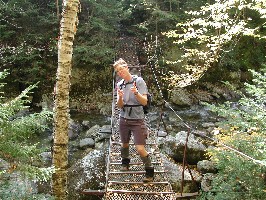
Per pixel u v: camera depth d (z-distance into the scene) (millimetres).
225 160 4492
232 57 13531
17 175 3717
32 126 3205
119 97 4113
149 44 13758
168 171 6051
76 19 3869
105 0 13008
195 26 12406
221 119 10867
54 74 12523
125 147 4734
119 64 4168
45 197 3430
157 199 4098
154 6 13492
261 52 13984
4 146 2947
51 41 12461
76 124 10523
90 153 6586
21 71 12086
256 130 4496
